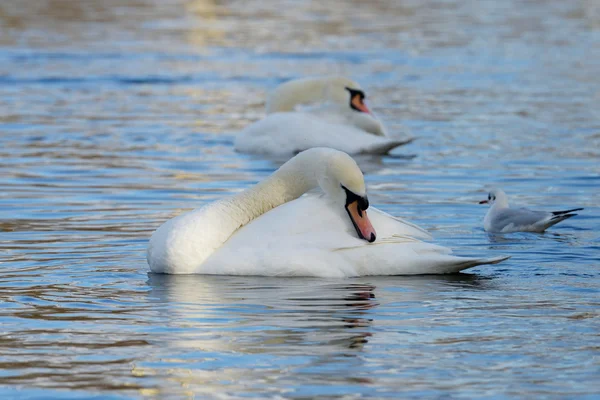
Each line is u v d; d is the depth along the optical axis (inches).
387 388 339.6
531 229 601.9
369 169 821.2
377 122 948.6
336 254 498.9
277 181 532.7
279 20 2044.8
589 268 514.0
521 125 1025.5
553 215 600.1
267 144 902.4
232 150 918.4
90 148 907.4
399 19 2057.1
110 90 1291.8
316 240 502.3
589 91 1254.9
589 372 354.3
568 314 426.0
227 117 1106.1
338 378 349.4
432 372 354.9
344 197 514.6
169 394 335.9
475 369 357.7
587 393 335.3
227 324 411.8
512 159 852.0
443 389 339.0
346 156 519.5
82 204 677.3
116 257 535.2
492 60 1553.9
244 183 759.7
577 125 1018.7
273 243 501.4
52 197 698.8
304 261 493.4
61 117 1080.2
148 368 359.6
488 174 791.1
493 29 1909.4
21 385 344.2
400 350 378.0
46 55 1565.0
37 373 354.9
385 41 1763.0
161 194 713.6
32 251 545.6
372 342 387.9
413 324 411.5
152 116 1099.3
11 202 681.6
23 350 378.9
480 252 553.0
